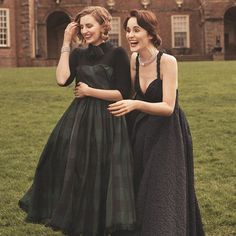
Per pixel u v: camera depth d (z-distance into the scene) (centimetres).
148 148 527
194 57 5316
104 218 518
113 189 506
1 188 962
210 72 2886
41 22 5769
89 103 539
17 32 5278
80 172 520
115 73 548
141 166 531
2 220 802
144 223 503
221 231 745
